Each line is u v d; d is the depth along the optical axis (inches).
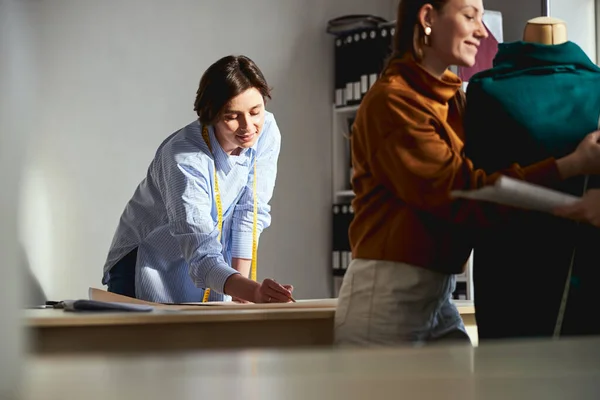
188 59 172.7
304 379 25.3
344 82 185.5
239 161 96.2
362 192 56.2
